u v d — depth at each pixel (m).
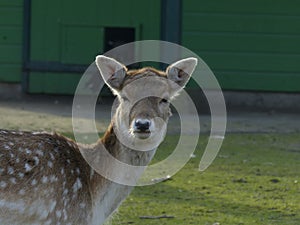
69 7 21.61
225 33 21.55
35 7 21.64
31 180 7.98
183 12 21.47
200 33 21.50
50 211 8.06
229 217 11.52
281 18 21.55
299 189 13.18
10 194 7.87
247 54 21.61
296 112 21.31
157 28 21.55
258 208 12.03
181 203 12.19
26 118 18.28
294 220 11.47
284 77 21.62
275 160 15.23
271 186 13.31
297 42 21.61
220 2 21.44
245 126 18.59
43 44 21.72
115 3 21.55
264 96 21.70
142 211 11.68
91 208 8.38
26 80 21.78
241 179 13.70
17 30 21.72
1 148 7.98
